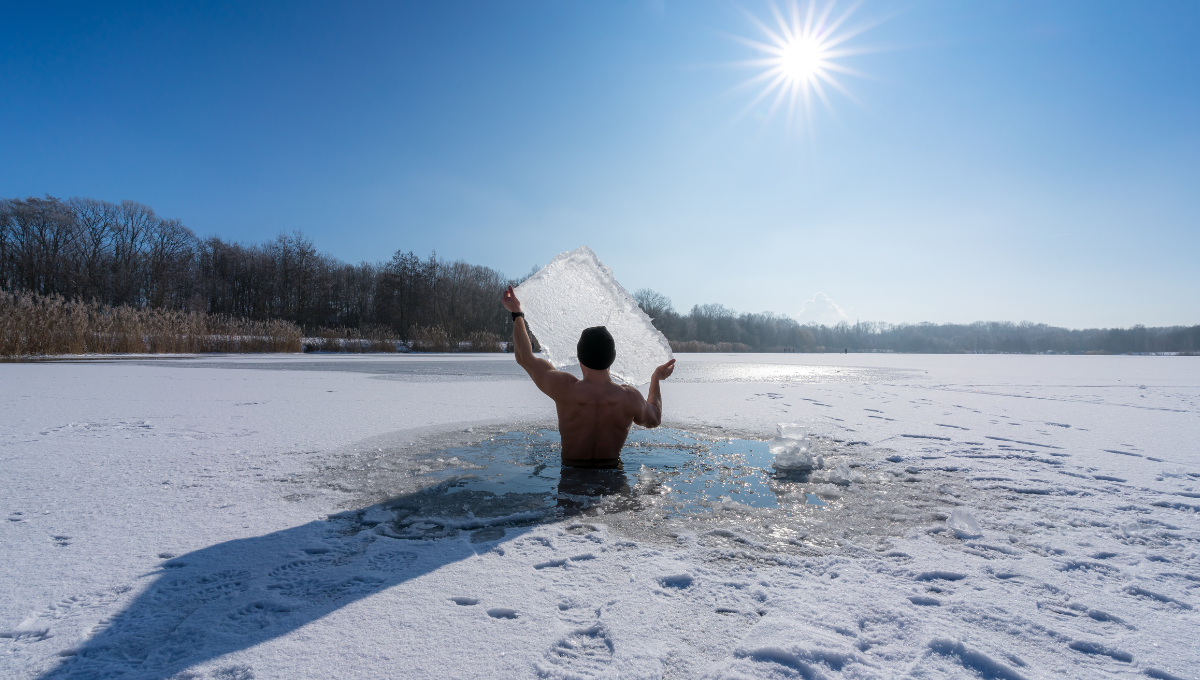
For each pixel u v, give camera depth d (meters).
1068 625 1.18
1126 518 1.94
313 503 2.04
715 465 2.72
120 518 1.84
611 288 3.12
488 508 2.00
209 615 1.20
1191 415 4.71
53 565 1.46
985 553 1.61
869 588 1.36
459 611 1.22
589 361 2.65
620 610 1.23
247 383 6.90
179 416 4.13
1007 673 1.00
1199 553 1.62
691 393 6.48
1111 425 4.13
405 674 0.98
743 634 1.13
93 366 9.80
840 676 0.98
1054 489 2.33
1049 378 10.11
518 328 2.71
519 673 0.99
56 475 2.43
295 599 1.28
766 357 27.06
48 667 0.99
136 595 1.29
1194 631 1.16
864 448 3.19
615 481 2.40
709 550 1.61
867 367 14.97
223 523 1.81
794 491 2.27
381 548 1.60
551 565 1.50
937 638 1.11
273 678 0.96
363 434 3.46
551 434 3.49
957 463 2.80
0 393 5.44
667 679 0.96
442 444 3.18
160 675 0.97
